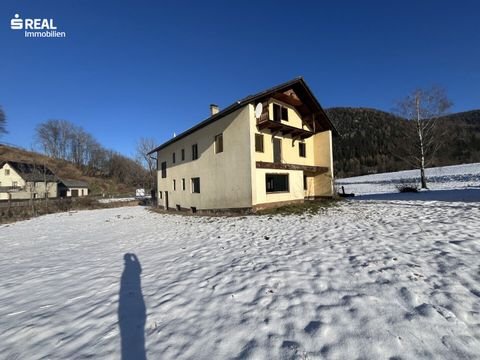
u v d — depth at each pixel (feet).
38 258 23.76
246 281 13.91
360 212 36.99
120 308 12.02
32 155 224.74
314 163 64.64
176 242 26.13
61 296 14.10
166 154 78.02
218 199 52.08
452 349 7.63
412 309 9.88
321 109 57.00
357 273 13.76
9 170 147.43
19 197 135.33
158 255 21.24
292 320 9.78
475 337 8.10
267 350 8.20
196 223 39.75
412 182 105.81
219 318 10.41
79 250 26.09
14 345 9.72
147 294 13.38
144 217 57.57
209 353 8.32
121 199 143.54
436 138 83.87
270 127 49.29
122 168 251.19
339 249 18.45
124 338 9.58
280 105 54.39
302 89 53.42
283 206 50.03
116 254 22.82
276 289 12.58
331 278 13.39
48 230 44.65
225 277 14.79
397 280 12.48
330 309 10.34
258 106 45.98
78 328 10.57
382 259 15.51
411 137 85.97
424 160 86.02
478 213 27.81
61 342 9.68
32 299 14.01
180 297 12.66
